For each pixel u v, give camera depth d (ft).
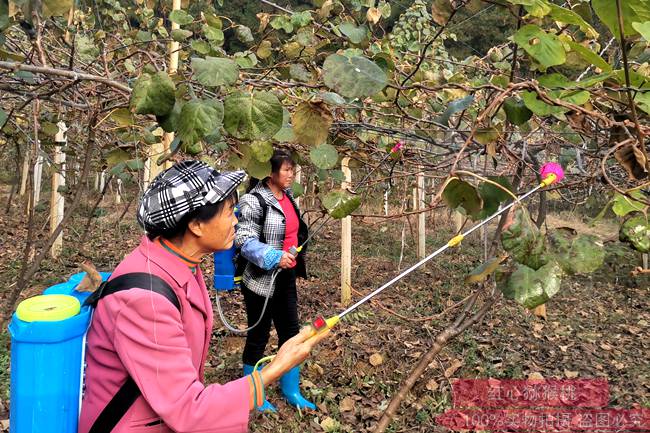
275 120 3.86
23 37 8.11
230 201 4.13
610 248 17.04
